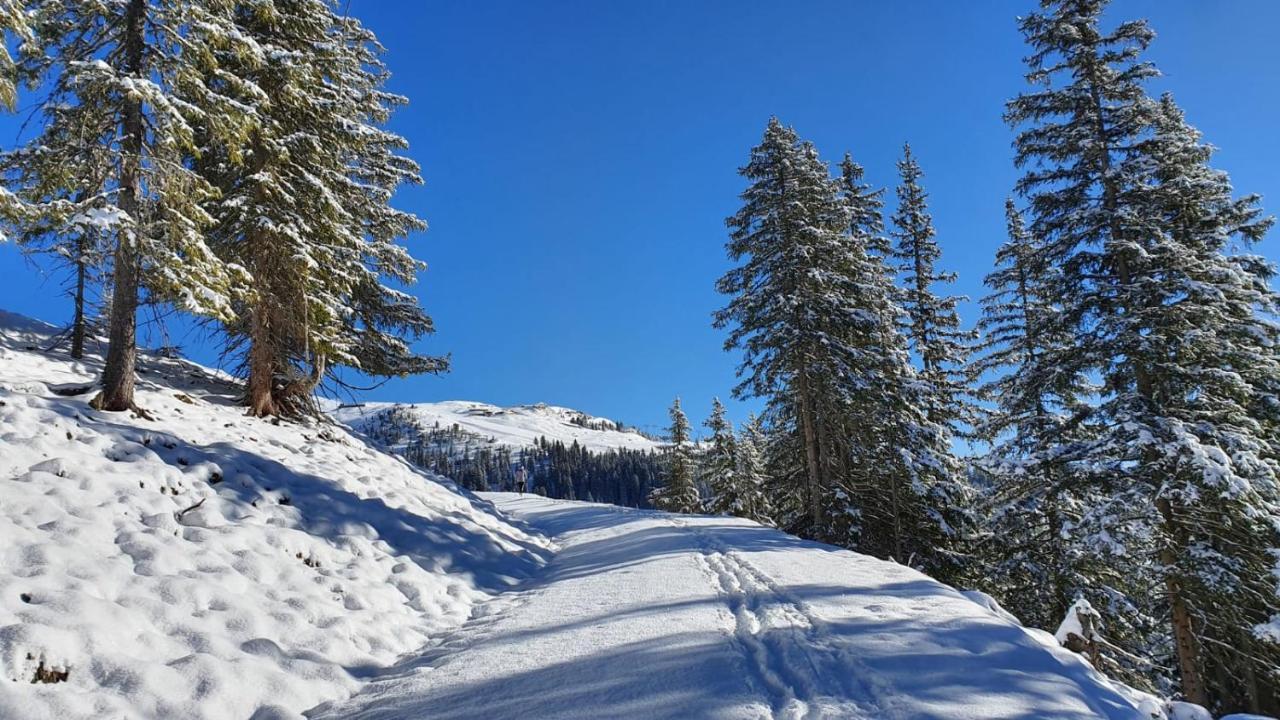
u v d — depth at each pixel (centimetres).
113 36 1011
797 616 679
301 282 1386
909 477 2047
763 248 2139
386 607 753
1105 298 1390
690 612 718
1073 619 795
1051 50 1511
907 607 713
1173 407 1337
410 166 1977
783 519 2481
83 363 1422
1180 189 1371
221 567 660
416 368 2052
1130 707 544
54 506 634
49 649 444
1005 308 1986
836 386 2023
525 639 671
